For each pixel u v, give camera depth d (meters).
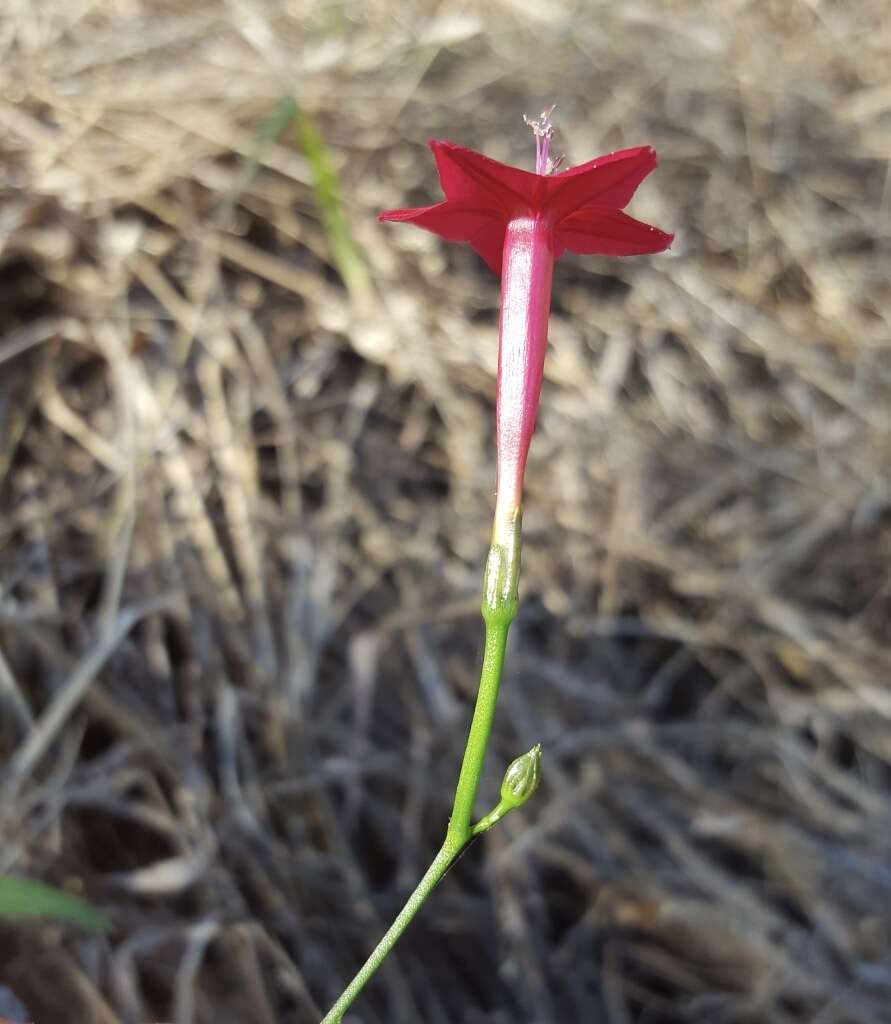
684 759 0.19
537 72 0.21
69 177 0.17
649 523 0.19
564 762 0.18
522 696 0.18
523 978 0.17
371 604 0.18
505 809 0.07
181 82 0.18
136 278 0.17
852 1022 0.17
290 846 0.16
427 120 0.20
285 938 0.16
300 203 0.18
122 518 0.16
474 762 0.07
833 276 0.21
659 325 0.20
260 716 0.16
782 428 0.21
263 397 0.17
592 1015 0.17
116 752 0.15
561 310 0.20
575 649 0.19
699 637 0.19
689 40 0.23
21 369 0.17
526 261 0.08
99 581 0.16
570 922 0.18
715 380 0.20
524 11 0.22
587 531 0.19
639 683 0.19
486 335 0.19
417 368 0.18
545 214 0.08
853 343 0.21
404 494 0.18
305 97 0.19
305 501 0.18
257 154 0.16
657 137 0.21
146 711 0.16
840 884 0.18
